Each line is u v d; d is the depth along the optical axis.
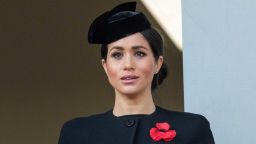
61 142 7.21
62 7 16.50
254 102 8.13
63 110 16.70
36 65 16.59
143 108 7.00
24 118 16.58
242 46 8.20
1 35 16.44
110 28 6.83
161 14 16.75
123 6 6.97
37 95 16.62
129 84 6.78
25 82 16.56
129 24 6.79
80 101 16.72
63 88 16.70
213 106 8.31
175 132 6.86
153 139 6.77
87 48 16.61
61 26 16.56
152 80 7.25
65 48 16.62
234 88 8.23
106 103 16.67
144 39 6.81
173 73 16.78
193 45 8.44
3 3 16.36
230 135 8.23
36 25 16.50
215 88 8.32
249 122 8.16
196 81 8.41
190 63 8.45
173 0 16.70
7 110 16.55
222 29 8.30
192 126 6.97
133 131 6.84
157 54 6.95
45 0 16.48
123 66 6.75
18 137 16.56
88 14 16.47
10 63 16.50
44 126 16.64
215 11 8.33
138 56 6.84
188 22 8.45
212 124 8.31
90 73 16.66
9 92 16.56
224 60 8.29
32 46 16.53
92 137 7.01
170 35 16.73
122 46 6.79
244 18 8.20
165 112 7.16
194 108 8.41
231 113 8.23
